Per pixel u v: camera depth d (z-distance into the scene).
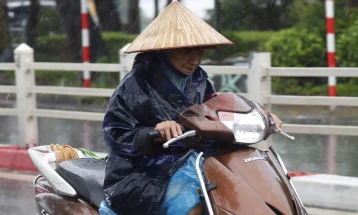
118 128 9.63
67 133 29.58
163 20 9.86
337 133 18.14
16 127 31.91
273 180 8.82
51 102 41.44
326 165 21.80
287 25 45.69
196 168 8.81
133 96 9.62
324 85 37.44
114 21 54.03
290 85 38.12
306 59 37.22
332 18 31.69
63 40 53.50
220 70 19.56
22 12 57.62
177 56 9.73
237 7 47.62
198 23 9.83
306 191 17.08
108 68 21.50
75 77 46.31
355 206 16.34
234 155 9.05
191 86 10.19
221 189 8.66
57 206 10.87
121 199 9.56
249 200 8.50
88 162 11.36
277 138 27.02
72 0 45.81
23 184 19.72
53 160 11.68
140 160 9.60
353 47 36.28
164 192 9.31
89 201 10.69
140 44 9.75
